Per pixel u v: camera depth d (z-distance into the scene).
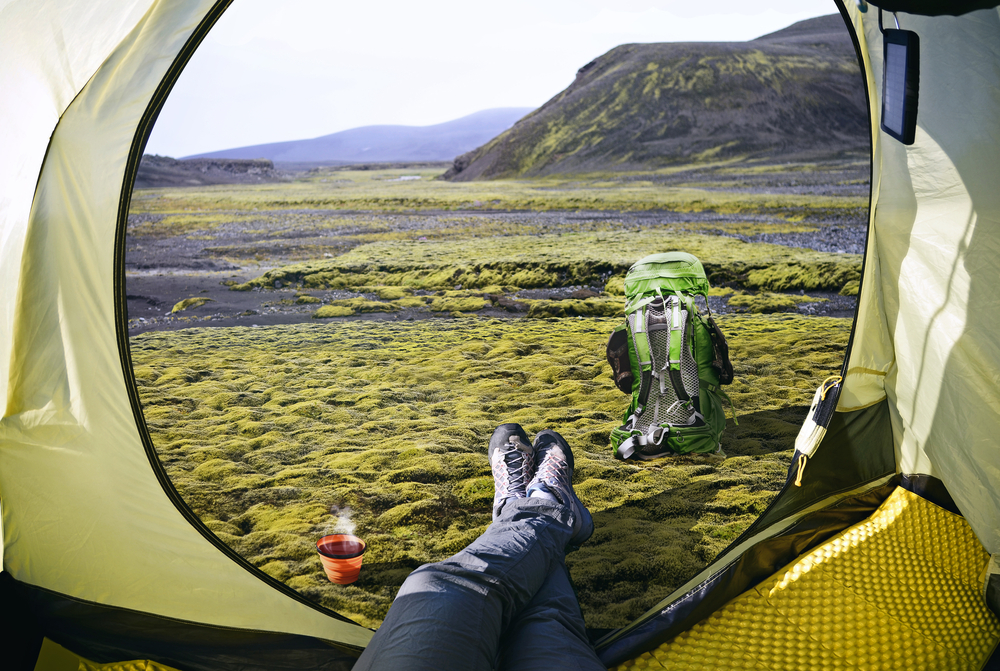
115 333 1.17
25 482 1.14
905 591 1.45
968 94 1.27
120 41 1.06
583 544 1.78
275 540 1.87
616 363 2.46
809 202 12.94
